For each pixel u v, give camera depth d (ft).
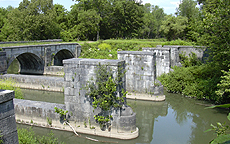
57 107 49.24
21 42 128.26
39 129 48.83
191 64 98.99
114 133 44.68
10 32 178.50
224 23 57.47
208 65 76.23
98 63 43.98
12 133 24.77
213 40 61.77
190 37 150.41
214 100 72.54
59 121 47.96
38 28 163.94
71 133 46.93
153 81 70.59
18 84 90.33
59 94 82.94
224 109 66.23
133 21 219.82
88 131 46.09
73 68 45.80
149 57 69.67
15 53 102.78
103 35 228.84
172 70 89.61
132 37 221.66
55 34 185.57
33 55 117.60
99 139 44.93
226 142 10.32
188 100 74.49
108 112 44.55
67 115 47.42
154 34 284.61
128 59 72.02
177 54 102.47
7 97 23.91
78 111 46.57
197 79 78.89
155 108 68.28
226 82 57.62
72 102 46.88
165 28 175.32
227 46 58.39
